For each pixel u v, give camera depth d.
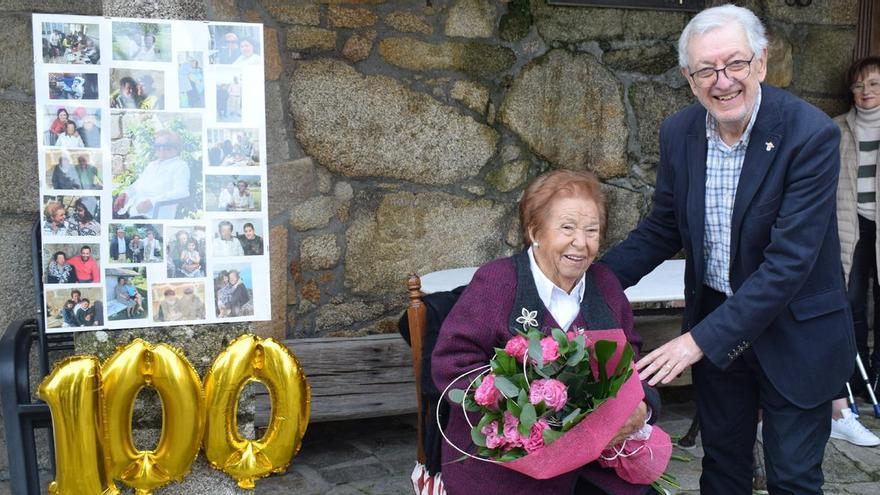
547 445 1.64
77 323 1.86
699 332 2.00
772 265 1.95
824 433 2.14
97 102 1.82
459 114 3.73
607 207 1.96
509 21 3.75
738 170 2.06
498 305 1.89
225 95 1.89
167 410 1.88
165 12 1.89
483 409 1.75
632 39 3.95
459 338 1.87
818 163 1.94
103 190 1.85
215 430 1.91
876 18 4.27
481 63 3.73
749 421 2.27
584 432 1.68
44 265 1.83
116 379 1.83
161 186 1.88
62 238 1.84
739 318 1.96
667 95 4.04
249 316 1.95
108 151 1.84
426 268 3.78
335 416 3.43
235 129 1.90
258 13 3.38
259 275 1.95
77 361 1.83
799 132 1.95
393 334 3.62
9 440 2.05
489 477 1.83
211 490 1.99
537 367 1.69
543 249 1.90
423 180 3.72
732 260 2.08
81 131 1.82
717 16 1.94
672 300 2.86
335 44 3.51
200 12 1.92
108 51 1.82
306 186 3.54
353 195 3.63
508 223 3.88
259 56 1.90
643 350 3.76
